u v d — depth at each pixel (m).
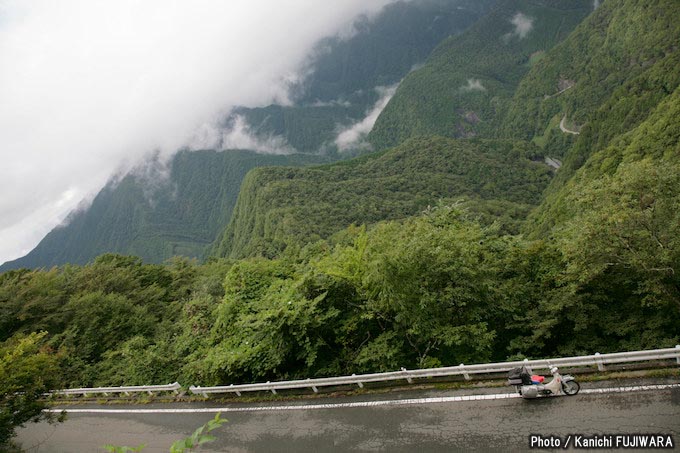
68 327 24.98
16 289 26.86
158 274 41.31
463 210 19.12
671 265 12.84
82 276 34.00
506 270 17.00
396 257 12.14
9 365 11.74
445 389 10.65
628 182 13.17
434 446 8.70
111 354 20.83
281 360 13.40
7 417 11.16
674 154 47.53
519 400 9.29
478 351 12.76
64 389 18.92
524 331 15.22
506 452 7.93
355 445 9.55
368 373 13.06
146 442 12.70
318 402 11.93
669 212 12.76
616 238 13.06
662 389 8.25
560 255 16.64
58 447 13.91
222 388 13.95
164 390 16.14
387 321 13.98
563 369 9.88
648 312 14.63
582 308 15.01
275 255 99.44
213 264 60.69
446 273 12.79
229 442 11.28
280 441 10.62
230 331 16.20
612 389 8.68
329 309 13.66
